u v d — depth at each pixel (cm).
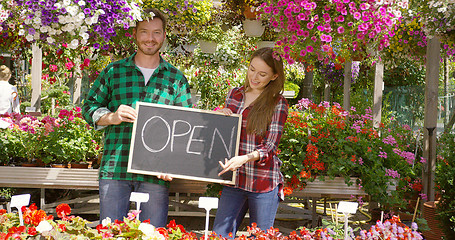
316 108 419
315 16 242
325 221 213
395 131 549
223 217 231
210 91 957
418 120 916
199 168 231
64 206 191
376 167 385
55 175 367
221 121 236
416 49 429
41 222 171
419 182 447
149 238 174
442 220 325
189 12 434
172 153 232
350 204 181
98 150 403
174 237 192
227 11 466
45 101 927
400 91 963
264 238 188
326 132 389
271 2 259
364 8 235
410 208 446
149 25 240
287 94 870
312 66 373
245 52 864
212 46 611
